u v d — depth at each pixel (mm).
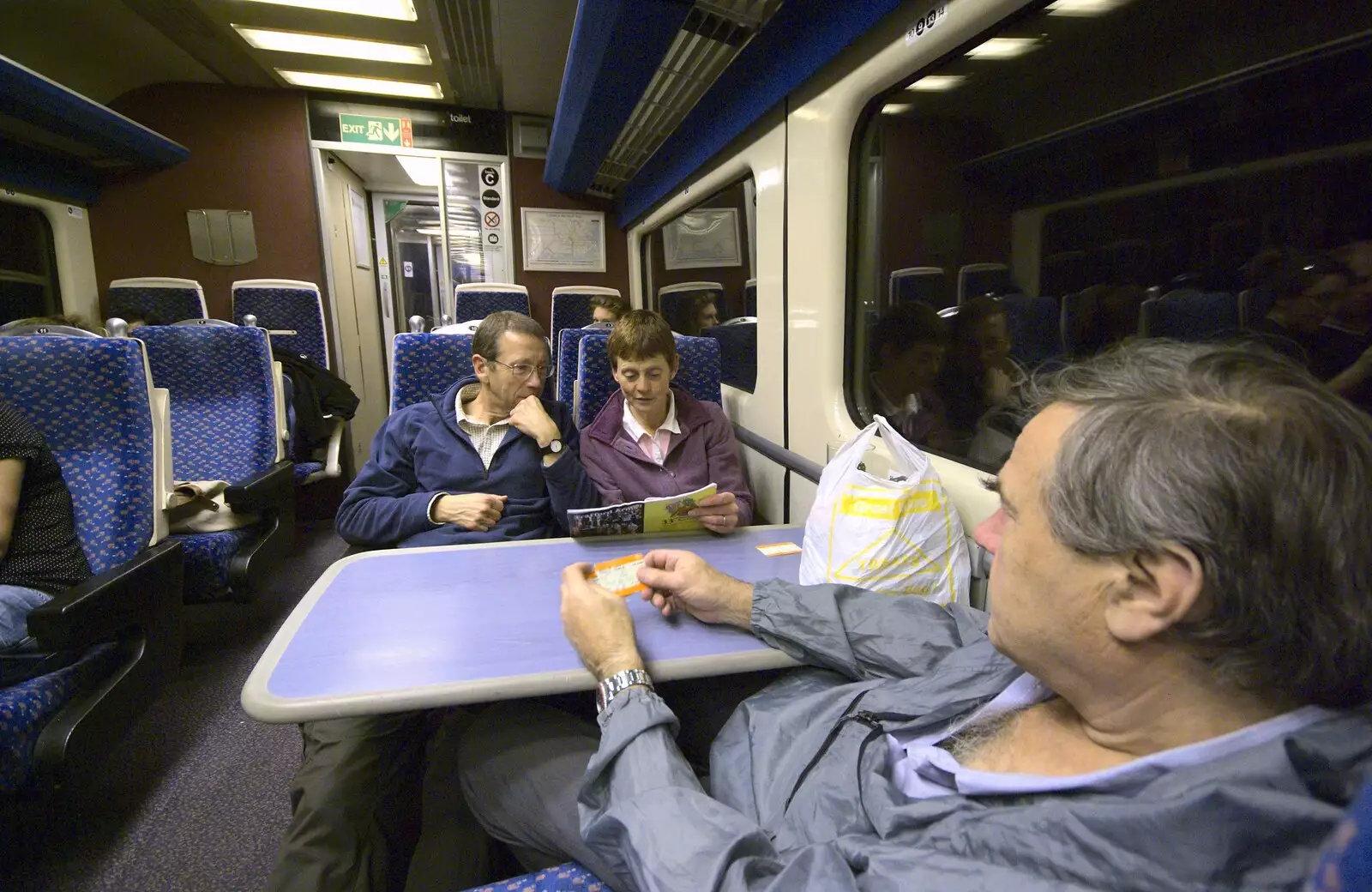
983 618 1135
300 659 1066
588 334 2361
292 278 5098
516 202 5609
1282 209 913
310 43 4105
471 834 1260
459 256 5574
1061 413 639
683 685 1373
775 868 683
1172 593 532
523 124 5500
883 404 1921
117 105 4680
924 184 1656
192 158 4836
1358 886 235
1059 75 1266
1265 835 443
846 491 1375
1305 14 868
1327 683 517
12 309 3982
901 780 824
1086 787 601
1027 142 1354
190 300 4508
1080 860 532
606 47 2398
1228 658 532
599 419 2133
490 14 3674
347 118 5086
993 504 1449
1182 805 472
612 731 859
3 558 1661
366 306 6031
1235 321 980
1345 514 488
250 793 1834
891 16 1604
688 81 2854
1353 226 835
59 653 1571
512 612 1257
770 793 872
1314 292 883
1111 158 1170
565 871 915
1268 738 537
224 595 2408
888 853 641
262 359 2910
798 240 2164
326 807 1179
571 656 1088
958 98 1524
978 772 699
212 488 2471
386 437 1984
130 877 1551
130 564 1720
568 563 1523
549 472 1846
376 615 1237
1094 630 590
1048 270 1327
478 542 1812
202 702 2277
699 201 3377
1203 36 1005
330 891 1116
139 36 4023
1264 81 922
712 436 2166
